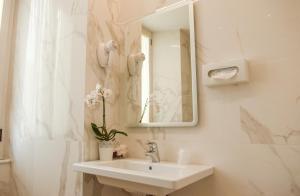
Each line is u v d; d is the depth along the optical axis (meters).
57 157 1.46
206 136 1.23
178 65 1.38
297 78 1.02
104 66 1.52
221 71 1.18
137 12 1.64
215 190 1.16
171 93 1.39
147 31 1.56
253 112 1.10
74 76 1.46
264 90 1.09
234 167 1.12
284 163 1.00
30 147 1.67
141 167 1.30
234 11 1.22
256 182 1.06
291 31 1.05
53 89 1.58
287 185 0.98
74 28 1.51
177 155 1.31
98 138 1.40
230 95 1.18
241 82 1.13
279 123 1.03
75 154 1.37
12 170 1.80
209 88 1.25
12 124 1.88
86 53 1.42
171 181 0.85
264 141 1.06
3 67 1.94
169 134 1.37
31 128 1.69
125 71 1.63
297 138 0.99
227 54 1.21
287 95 1.03
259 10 1.15
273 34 1.09
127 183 1.07
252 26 1.16
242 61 1.11
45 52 1.68
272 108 1.06
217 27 1.27
